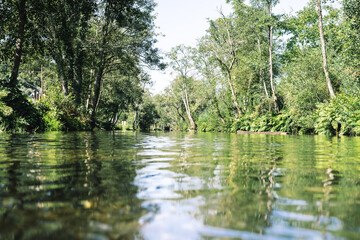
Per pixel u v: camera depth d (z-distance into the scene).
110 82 32.91
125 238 0.86
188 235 0.89
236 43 30.70
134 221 1.03
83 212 1.13
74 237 0.87
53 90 17.34
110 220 1.04
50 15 17.92
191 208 1.20
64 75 20.78
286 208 1.21
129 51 24.33
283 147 5.30
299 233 0.91
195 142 7.13
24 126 11.87
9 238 0.85
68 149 4.16
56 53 20.17
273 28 26.61
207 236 0.88
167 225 0.99
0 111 11.20
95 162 2.77
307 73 19.58
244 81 30.66
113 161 2.86
